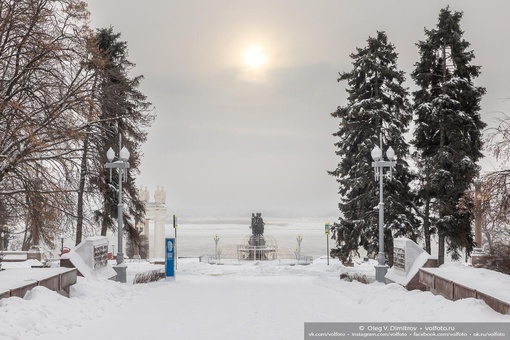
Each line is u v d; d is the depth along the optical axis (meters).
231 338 10.37
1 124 22.97
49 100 23.28
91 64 24.05
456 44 34.06
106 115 30.58
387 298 15.97
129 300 16.91
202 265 45.38
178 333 10.87
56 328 10.84
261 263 52.22
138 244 39.72
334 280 27.20
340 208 39.69
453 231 33.31
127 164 25.98
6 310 10.76
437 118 32.81
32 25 22.12
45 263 35.94
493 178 21.44
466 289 13.02
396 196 35.59
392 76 36.91
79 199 31.95
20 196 24.27
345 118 37.88
